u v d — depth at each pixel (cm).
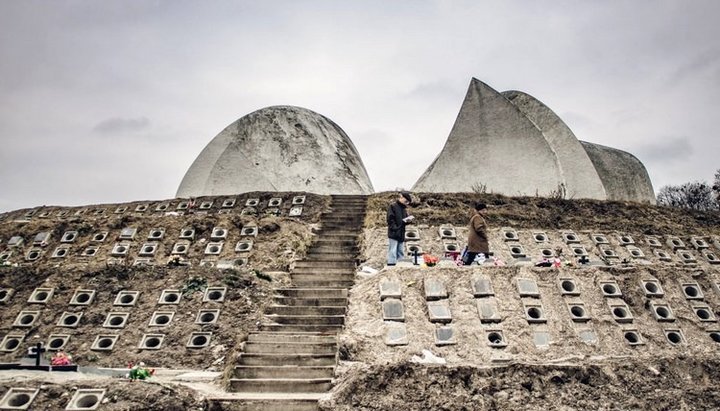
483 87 2331
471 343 1020
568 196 2114
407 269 1158
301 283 1293
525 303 1101
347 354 966
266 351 963
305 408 780
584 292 1139
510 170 2223
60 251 1550
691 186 3962
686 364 877
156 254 1523
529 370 830
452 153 2372
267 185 2264
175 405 745
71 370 883
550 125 2266
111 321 1141
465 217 1691
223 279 1225
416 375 816
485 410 781
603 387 825
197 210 1908
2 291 1218
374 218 1667
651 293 1153
